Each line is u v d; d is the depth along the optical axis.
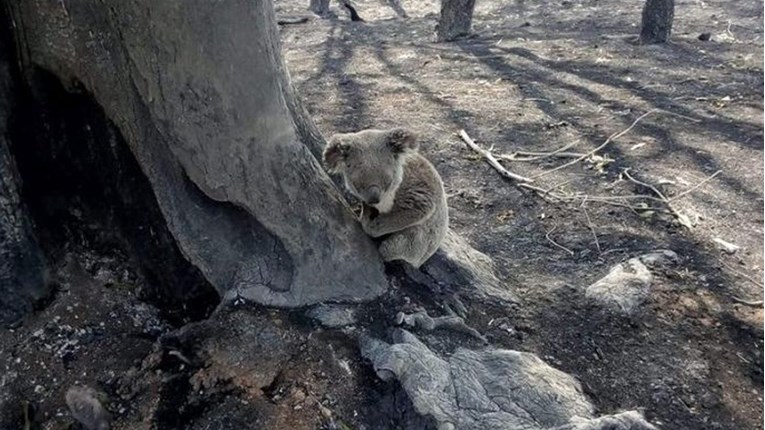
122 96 1.16
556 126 2.91
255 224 1.30
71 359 1.25
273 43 1.37
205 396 1.17
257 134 1.20
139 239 1.33
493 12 6.43
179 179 1.24
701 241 1.98
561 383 1.32
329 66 4.27
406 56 4.42
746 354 1.54
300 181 1.29
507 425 1.19
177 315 1.35
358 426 1.17
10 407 1.19
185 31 1.08
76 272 1.32
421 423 1.18
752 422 1.35
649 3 4.28
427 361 1.24
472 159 2.56
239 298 1.29
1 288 1.25
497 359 1.32
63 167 1.28
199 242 1.27
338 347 1.26
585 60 4.05
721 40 4.53
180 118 1.16
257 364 1.21
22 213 1.25
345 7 7.02
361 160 1.24
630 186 2.32
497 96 3.39
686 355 1.50
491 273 1.72
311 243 1.31
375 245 1.41
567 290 1.70
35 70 1.18
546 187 2.32
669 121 2.94
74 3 1.10
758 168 2.45
